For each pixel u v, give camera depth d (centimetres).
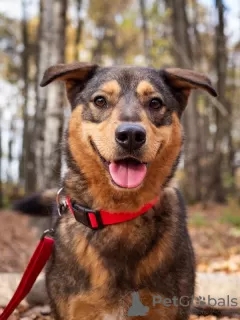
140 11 282
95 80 58
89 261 51
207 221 172
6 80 406
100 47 420
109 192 52
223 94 268
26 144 356
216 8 235
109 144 51
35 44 368
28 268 56
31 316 68
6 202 285
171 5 280
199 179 288
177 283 51
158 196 53
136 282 50
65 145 58
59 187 63
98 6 400
